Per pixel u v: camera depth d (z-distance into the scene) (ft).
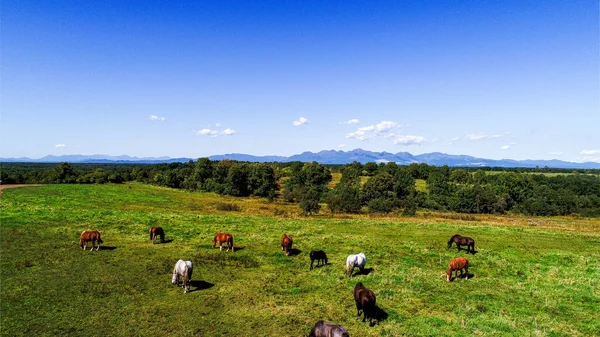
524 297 57.62
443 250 90.68
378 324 46.47
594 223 174.70
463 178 319.06
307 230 117.80
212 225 121.70
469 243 88.38
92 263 71.36
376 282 63.46
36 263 69.67
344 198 201.77
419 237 110.52
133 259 75.20
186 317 48.65
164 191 256.93
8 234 91.71
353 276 66.69
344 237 106.32
